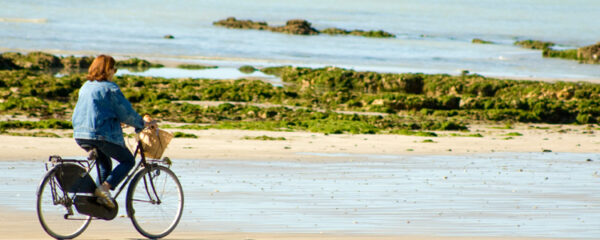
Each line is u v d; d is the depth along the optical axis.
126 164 26.05
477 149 75.56
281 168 54.47
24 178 43.59
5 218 29.33
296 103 139.75
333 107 138.62
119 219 29.80
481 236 28.20
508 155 69.88
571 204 38.03
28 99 120.00
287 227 29.69
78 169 25.69
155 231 27.23
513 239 27.67
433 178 49.44
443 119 124.50
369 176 50.06
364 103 140.88
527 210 35.69
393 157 65.62
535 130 111.06
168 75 192.88
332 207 35.66
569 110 131.25
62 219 26.42
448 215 33.78
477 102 138.00
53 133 81.38
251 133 88.50
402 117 121.25
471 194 41.41
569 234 29.09
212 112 121.25
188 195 38.59
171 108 122.94
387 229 29.56
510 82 179.25
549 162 63.25
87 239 25.95
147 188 27.05
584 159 66.94
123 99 24.95
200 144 72.38
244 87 152.62
